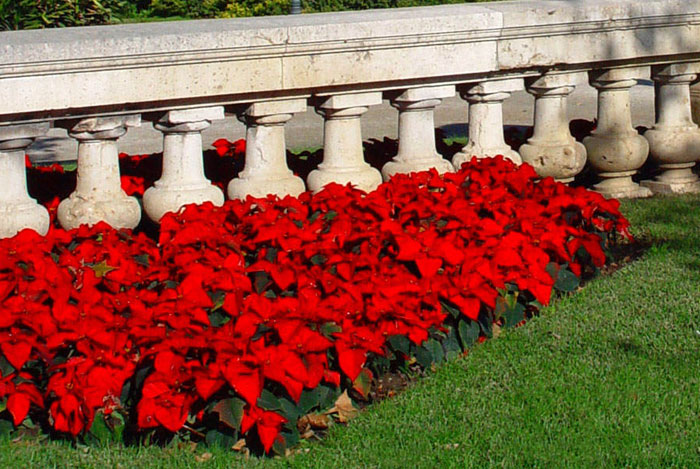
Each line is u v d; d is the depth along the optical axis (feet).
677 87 23.93
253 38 18.06
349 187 18.72
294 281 15.10
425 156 20.90
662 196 24.12
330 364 14.02
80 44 16.65
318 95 19.39
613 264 19.76
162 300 14.23
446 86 20.66
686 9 22.88
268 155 19.30
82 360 13.05
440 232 17.30
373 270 15.52
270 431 12.58
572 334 16.25
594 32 21.95
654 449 12.71
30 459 12.81
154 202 18.57
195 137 18.60
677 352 15.43
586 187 24.82
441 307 15.48
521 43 21.11
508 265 16.28
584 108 42.80
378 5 75.92
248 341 13.11
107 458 12.82
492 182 19.99
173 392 12.76
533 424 13.42
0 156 17.01
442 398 14.23
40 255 15.21
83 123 17.53
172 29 18.34
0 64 16.10
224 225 17.19
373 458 12.71
